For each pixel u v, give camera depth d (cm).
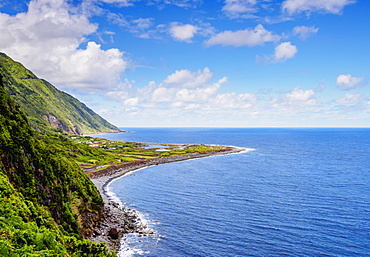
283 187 9450
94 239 5056
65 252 3023
